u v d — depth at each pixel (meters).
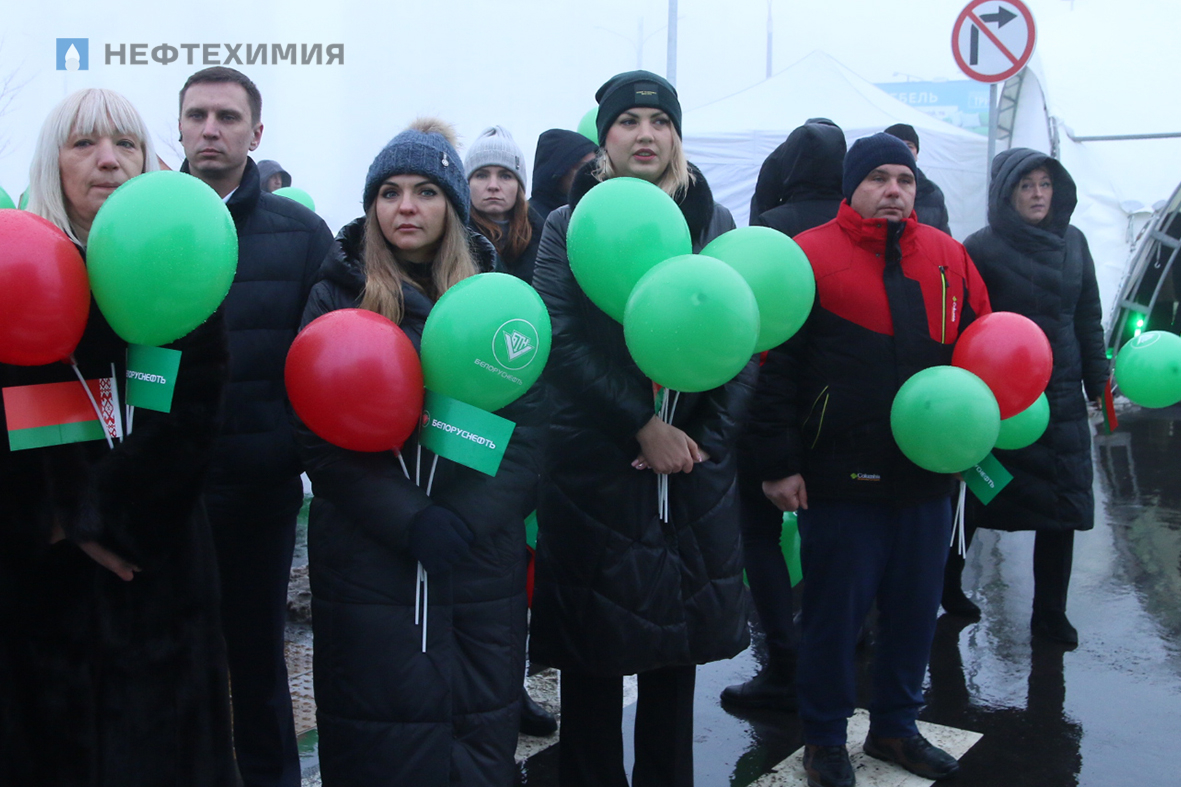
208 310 1.90
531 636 2.57
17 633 1.88
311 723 3.35
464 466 2.16
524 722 3.39
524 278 3.73
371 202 2.25
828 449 2.95
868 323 2.91
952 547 4.50
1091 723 3.46
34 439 1.81
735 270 2.42
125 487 1.88
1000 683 3.82
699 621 2.48
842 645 2.96
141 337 1.88
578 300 2.49
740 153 11.09
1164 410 10.98
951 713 3.54
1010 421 3.33
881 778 3.04
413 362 2.02
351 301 2.22
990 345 2.90
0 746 1.86
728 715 3.56
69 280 1.76
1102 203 11.34
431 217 2.22
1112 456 8.47
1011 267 4.18
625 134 2.56
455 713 2.08
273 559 2.77
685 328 2.10
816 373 2.96
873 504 2.94
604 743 2.55
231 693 2.77
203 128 2.74
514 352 2.01
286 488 2.78
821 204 3.73
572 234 2.31
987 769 3.12
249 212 2.74
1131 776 3.08
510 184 3.66
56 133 2.01
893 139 2.93
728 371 2.17
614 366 2.45
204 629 2.08
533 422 2.22
